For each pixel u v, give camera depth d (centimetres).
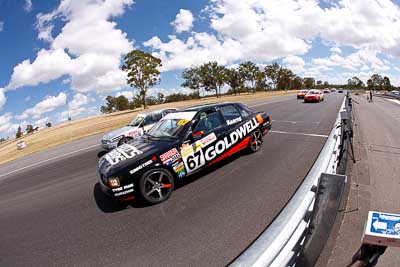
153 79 4303
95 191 531
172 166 435
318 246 194
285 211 226
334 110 1597
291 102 2625
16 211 486
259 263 169
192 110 526
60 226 389
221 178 496
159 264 272
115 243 321
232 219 346
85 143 1348
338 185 207
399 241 155
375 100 3070
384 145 691
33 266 299
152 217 375
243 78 7700
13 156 1516
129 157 413
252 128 630
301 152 637
